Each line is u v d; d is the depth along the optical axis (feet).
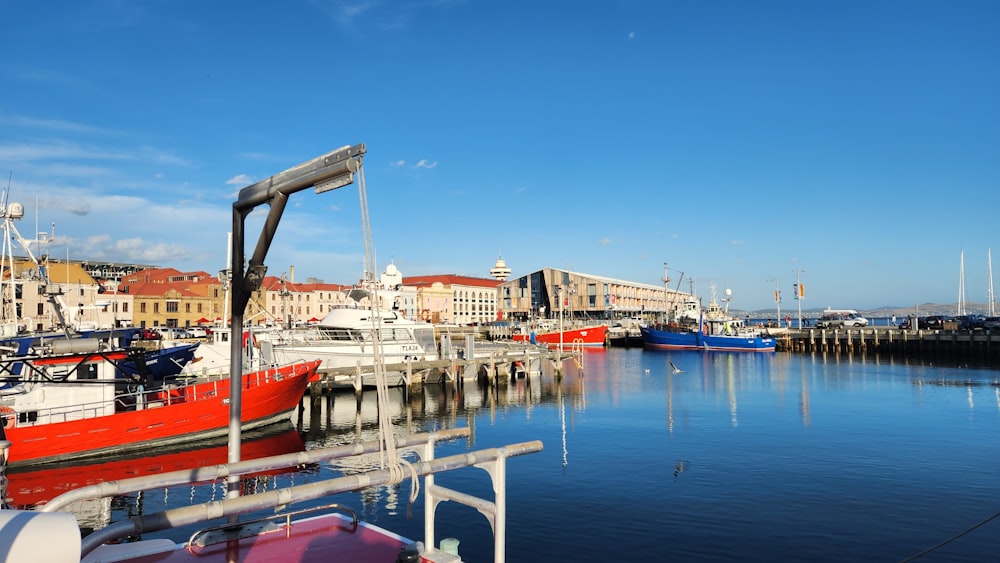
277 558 20.89
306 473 78.38
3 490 24.67
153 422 90.94
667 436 100.53
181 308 329.31
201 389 100.53
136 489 16.85
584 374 206.08
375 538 22.84
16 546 12.14
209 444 96.84
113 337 92.27
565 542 54.44
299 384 110.32
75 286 274.57
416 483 18.17
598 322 401.70
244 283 21.11
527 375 179.42
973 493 67.97
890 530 57.06
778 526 58.08
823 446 92.17
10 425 82.33
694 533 56.54
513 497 67.10
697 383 177.37
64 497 15.66
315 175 18.16
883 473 76.43
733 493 68.28
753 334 326.44
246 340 128.16
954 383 170.81
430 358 167.63
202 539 22.06
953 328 315.37
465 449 92.63
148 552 21.20
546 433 104.47
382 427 18.11
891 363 237.45
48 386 85.66
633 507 63.62
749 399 143.23
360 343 157.17
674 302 592.19
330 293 400.06
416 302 472.03
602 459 84.17
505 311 495.00
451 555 21.13
